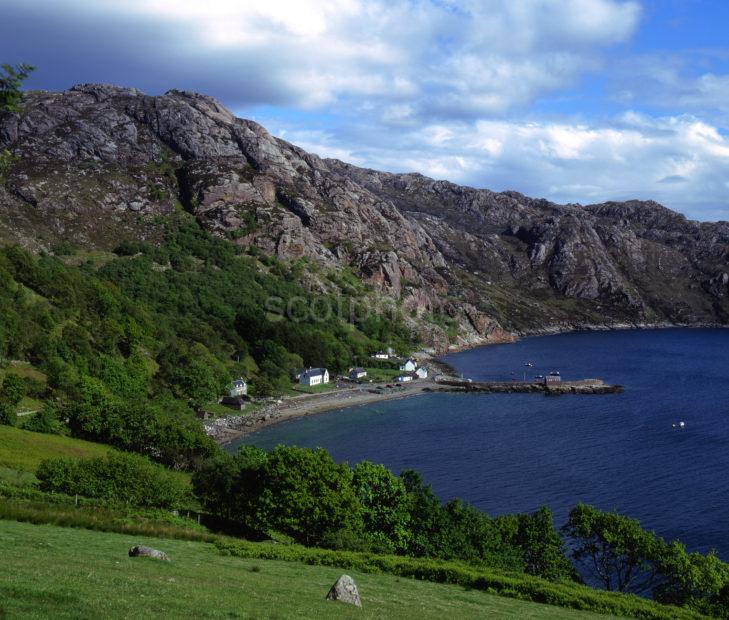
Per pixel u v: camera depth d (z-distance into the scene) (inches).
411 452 5315.0
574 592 1974.7
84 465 2805.1
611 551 2952.8
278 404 7116.1
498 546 2743.6
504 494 4296.3
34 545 1600.6
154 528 2249.0
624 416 6752.0
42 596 983.6
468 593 1861.5
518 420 6569.9
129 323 6653.5
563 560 2901.1
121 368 5521.7
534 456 5191.9
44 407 4249.5
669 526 3754.9
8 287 5812.0
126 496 2768.2
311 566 1983.3
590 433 5994.1
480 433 5989.2
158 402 5565.9
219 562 1819.6
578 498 4227.4
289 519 2689.5
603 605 1904.5
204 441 4185.5
